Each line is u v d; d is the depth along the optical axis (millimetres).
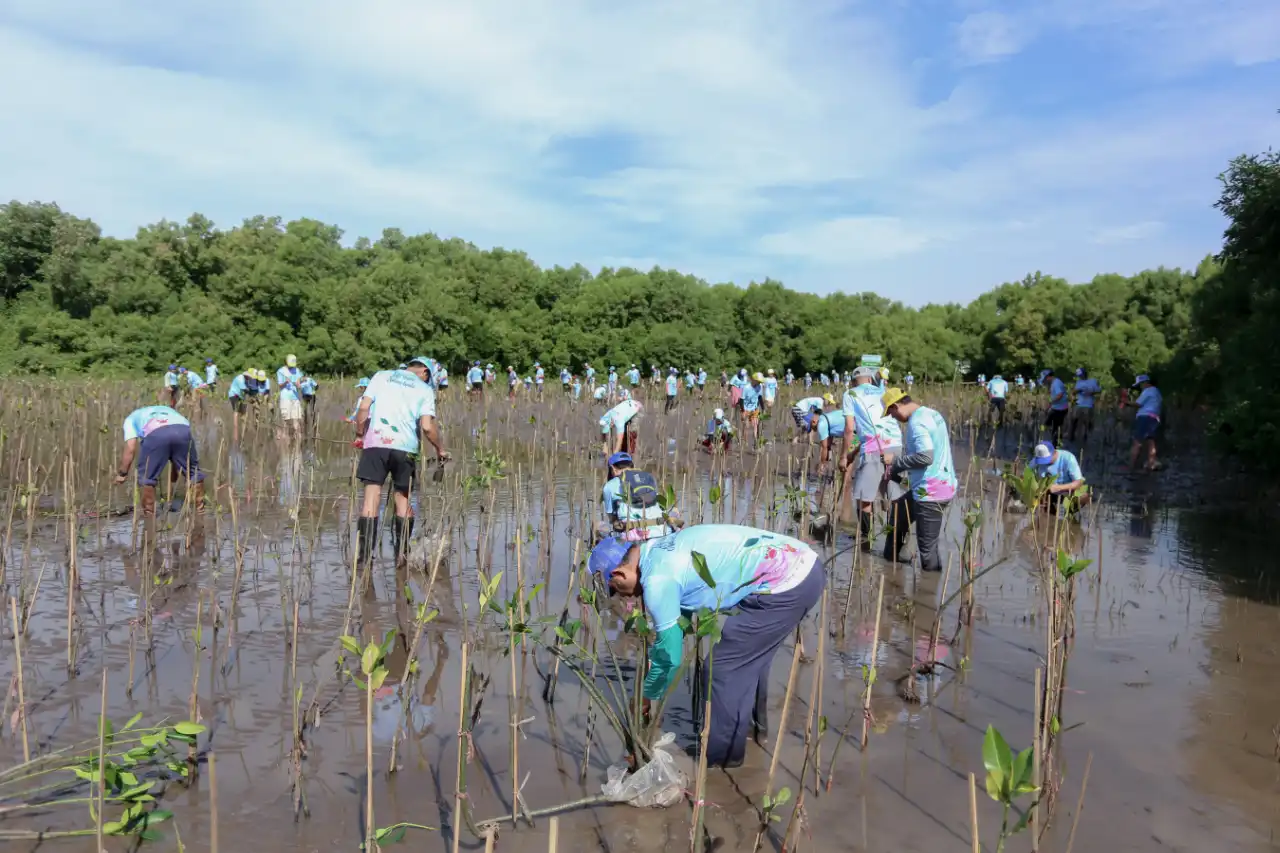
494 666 5223
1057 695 4684
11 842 3291
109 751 3830
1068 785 3910
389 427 7141
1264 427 11750
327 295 50375
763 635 3977
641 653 3891
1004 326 55938
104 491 10117
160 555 7438
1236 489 12648
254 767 3928
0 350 45000
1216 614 6461
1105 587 7219
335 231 70750
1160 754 4199
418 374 7676
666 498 4023
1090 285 53188
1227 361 13188
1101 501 11023
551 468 12242
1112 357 45688
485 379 29344
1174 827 3562
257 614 6027
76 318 49844
